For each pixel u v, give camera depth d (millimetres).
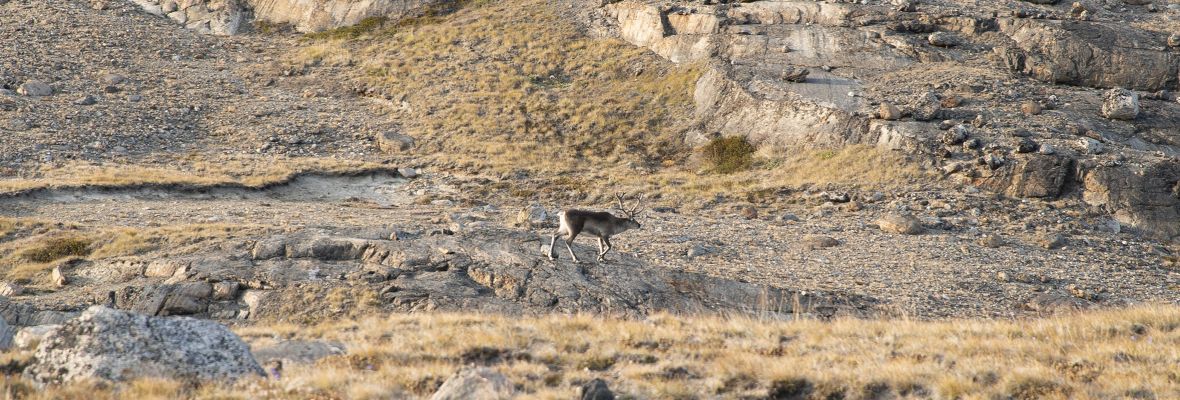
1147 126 38375
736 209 32688
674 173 39344
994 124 37000
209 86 50188
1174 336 12484
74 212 28594
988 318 18578
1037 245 27594
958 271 23922
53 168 35500
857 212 31750
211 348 10555
